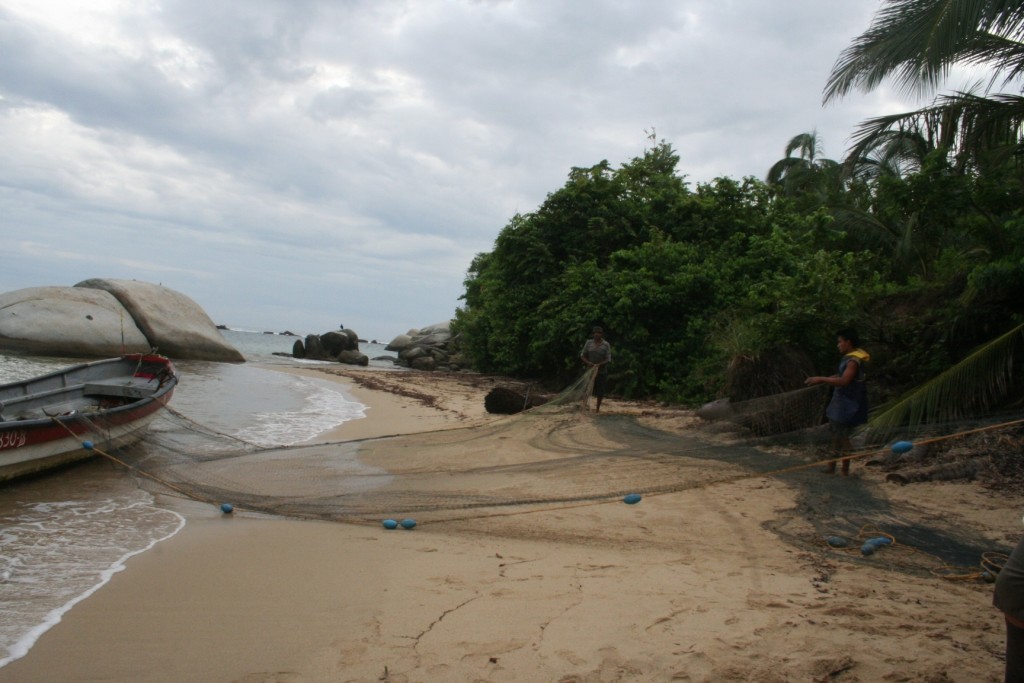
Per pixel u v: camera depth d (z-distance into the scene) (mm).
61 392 10523
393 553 5703
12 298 27578
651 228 20078
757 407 9516
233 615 4488
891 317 11281
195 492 7699
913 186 10148
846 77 11055
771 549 5586
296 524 6617
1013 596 2719
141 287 31156
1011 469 7312
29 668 3826
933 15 9688
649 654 3846
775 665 3691
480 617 4379
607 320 17812
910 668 3641
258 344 72125
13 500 7352
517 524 6355
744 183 20969
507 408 15367
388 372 32875
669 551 5594
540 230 22031
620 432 10273
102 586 4992
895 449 5902
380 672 3723
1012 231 9266
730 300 16266
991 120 11570
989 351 8297
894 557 5340
